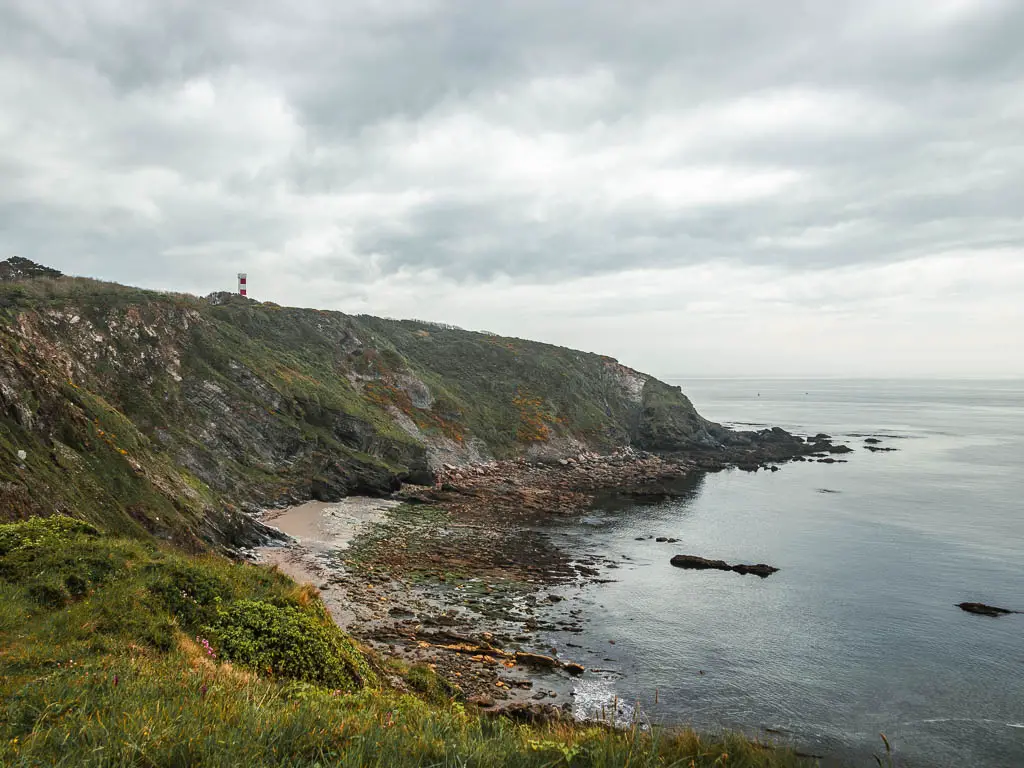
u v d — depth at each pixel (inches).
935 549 1814.7
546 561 1652.3
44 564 524.7
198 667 407.8
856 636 1206.3
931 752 837.2
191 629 508.4
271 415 2340.1
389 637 1092.5
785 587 1482.5
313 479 2262.6
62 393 1253.1
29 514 850.1
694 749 282.2
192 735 241.6
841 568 1633.9
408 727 291.3
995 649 1157.7
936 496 2603.3
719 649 1138.7
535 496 2497.5
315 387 2741.1
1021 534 1987.0
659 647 1138.7
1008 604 1384.1
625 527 2055.9
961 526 2091.5
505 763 254.8
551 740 285.6
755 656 1114.1
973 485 2864.2
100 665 358.0
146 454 1439.5
